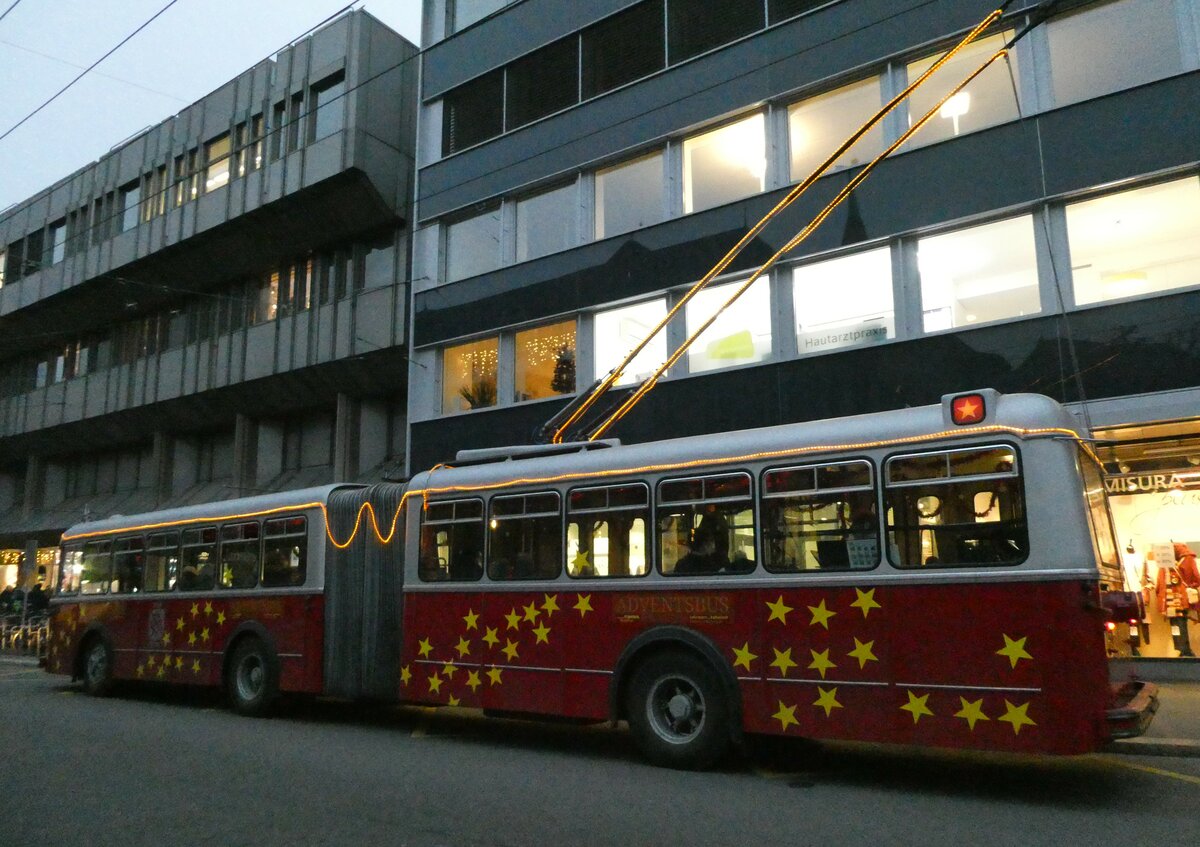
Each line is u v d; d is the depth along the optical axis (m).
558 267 19.34
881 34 15.66
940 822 6.25
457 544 10.09
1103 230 13.44
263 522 12.49
